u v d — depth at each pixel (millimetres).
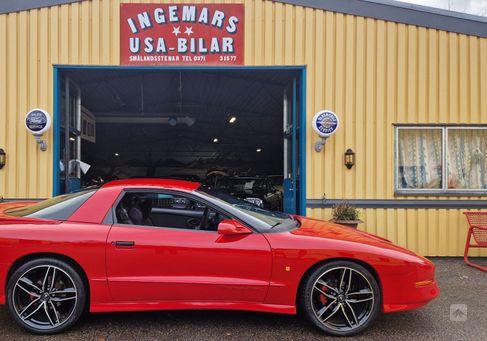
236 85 8875
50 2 6430
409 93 6543
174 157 22328
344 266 3324
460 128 6566
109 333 3338
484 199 6504
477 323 3635
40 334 3277
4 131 6434
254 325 3539
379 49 6543
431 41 6543
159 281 3283
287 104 8039
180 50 6500
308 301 3320
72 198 3625
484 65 6547
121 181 3797
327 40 6543
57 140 6484
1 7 6406
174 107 11750
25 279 3281
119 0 6480
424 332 3428
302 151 6570
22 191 6418
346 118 6551
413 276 3355
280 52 6535
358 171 6543
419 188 6625
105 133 17016
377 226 6504
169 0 6480
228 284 3293
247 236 3385
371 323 3357
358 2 6535
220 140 19547
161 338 3250
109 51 6477
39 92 6465
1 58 6441
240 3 6520
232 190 11375
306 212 6520
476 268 5711
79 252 3271
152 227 3434
